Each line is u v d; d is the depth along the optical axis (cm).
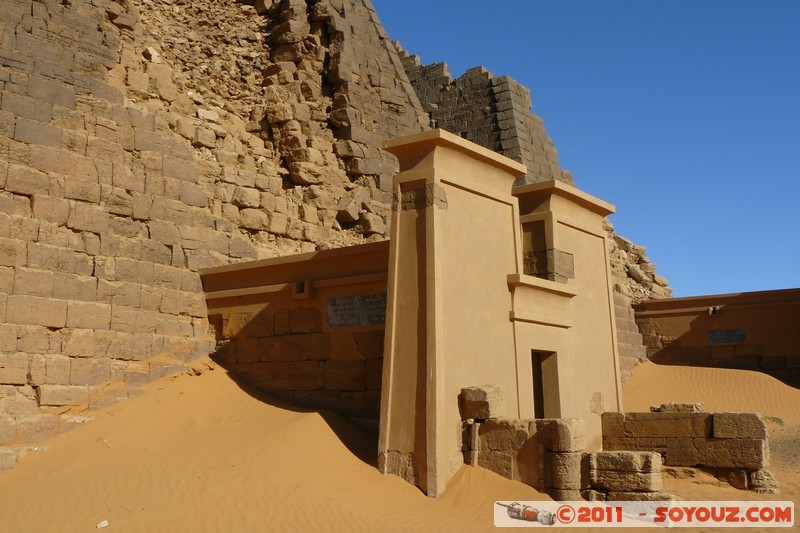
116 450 1315
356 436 1352
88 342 1480
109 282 1554
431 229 1248
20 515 1009
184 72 2153
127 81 1816
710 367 2638
